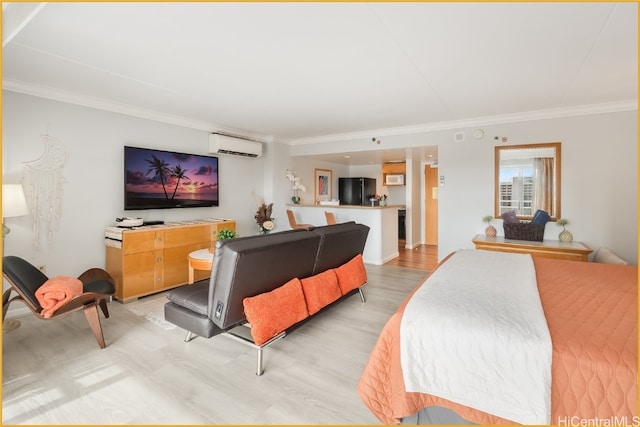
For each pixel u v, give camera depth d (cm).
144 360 230
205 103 379
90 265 360
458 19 194
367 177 842
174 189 443
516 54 243
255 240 221
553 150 411
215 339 264
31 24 200
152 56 248
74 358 232
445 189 483
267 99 363
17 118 306
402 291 400
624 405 117
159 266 380
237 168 558
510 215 434
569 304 174
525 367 131
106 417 171
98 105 363
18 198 274
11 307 309
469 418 142
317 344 256
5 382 202
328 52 240
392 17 191
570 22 197
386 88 323
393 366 158
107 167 375
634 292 193
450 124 474
